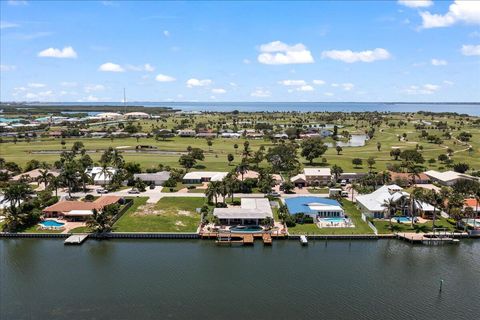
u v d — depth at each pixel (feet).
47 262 321.73
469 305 260.21
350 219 413.39
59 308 252.83
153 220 406.21
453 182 544.62
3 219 407.23
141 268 310.45
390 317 245.65
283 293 272.72
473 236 374.63
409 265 318.86
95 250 346.74
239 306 255.50
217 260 326.03
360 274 302.04
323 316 245.65
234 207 439.22
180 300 262.88
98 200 447.42
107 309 252.01
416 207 420.77
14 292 272.92
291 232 379.76
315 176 564.71
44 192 469.57
